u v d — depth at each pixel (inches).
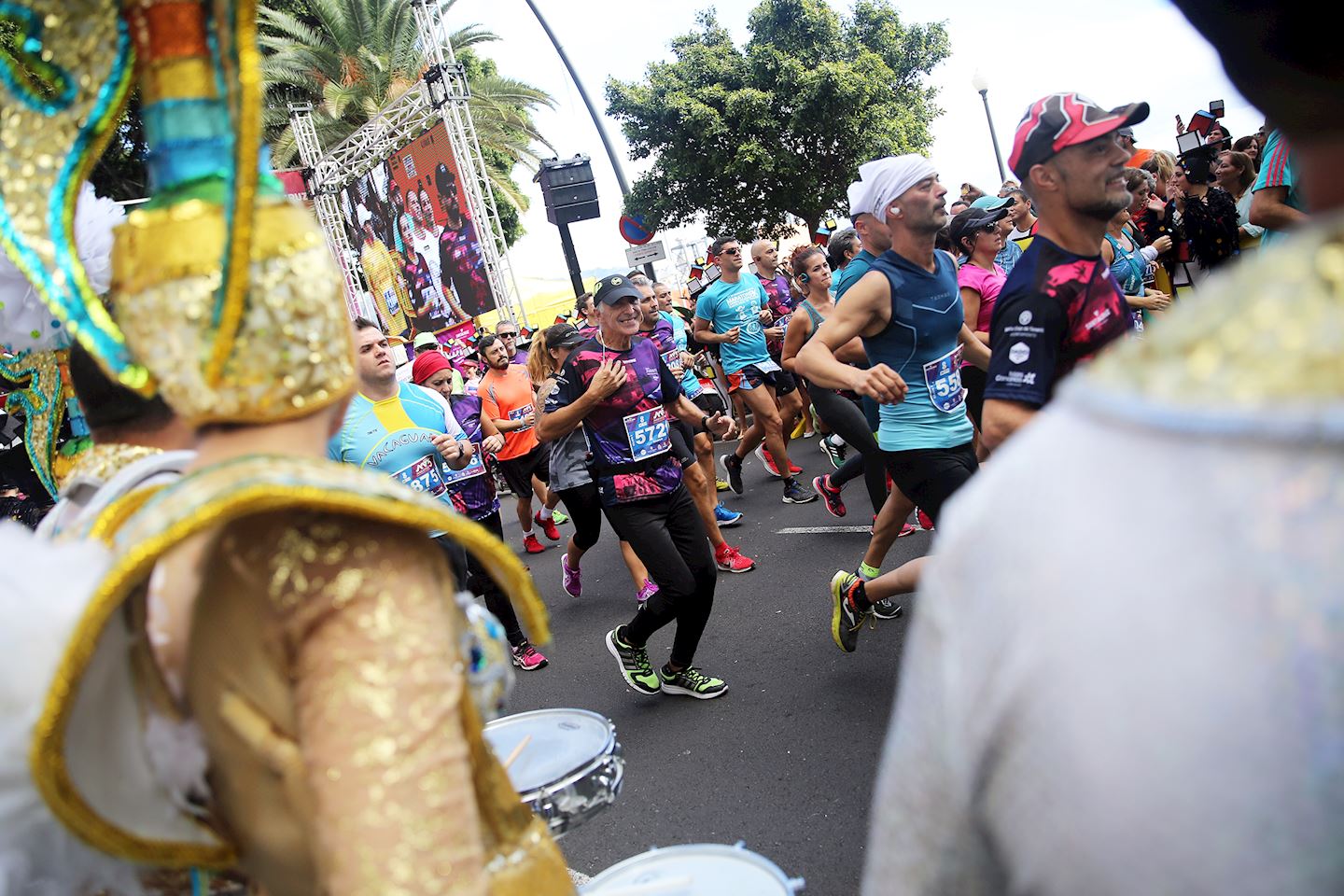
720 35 991.0
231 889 41.4
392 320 871.7
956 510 25.1
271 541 34.4
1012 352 110.2
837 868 119.6
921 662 25.6
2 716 34.5
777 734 159.2
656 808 143.8
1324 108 23.1
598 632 234.7
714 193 997.8
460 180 738.2
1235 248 279.4
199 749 36.9
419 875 32.5
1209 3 23.5
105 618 32.9
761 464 410.0
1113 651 19.8
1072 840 20.6
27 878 39.1
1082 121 104.3
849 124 951.0
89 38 38.6
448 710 35.2
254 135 32.5
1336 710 17.6
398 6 1051.3
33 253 39.9
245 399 36.6
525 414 336.8
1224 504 18.7
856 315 147.9
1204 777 18.7
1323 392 17.6
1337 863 17.9
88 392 57.6
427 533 38.0
